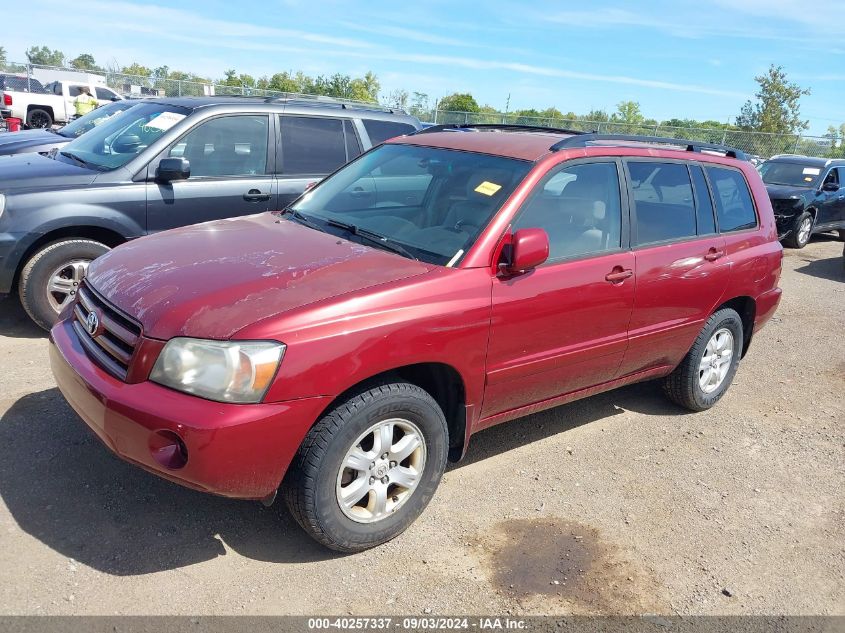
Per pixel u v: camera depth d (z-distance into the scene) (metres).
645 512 3.98
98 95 24.62
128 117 6.62
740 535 3.86
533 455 4.52
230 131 6.31
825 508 4.23
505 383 3.76
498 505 3.89
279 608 2.96
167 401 2.81
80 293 3.55
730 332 5.34
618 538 3.70
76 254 5.54
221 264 3.37
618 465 4.49
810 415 5.61
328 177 4.78
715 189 5.08
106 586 2.97
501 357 3.66
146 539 3.29
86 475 3.70
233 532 3.41
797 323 8.34
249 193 6.35
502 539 3.58
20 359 5.09
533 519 3.79
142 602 2.90
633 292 4.27
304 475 3.02
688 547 3.70
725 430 5.18
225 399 2.80
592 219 4.13
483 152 4.17
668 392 5.32
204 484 2.84
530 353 3.81
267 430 2.85
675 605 3.24
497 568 3.36
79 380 3.07
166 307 2.98
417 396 3.31
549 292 3.78
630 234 4.33
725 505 4.15
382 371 3.16
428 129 4.89
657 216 4.55
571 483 4.20
